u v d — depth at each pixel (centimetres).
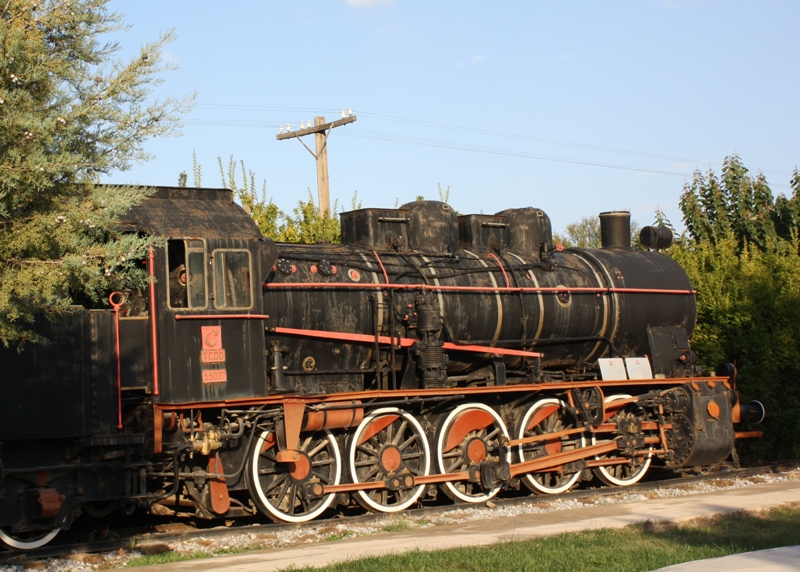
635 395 1545
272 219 2153
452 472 1320
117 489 1062
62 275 744
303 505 1204
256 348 1159
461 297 1373
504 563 877
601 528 1062
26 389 1008
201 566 918
